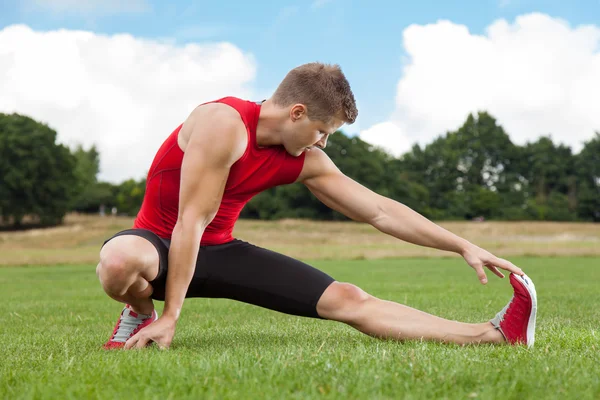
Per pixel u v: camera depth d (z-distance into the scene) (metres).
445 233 3.23
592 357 2.48
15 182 63.34
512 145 92.69
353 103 2.98
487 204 84.75
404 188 81.25
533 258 22.41
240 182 3.12
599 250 25.42
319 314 3.21
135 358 2.40
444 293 8.07
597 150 87.69
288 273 3.22
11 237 48.41
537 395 1.75
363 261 22.39
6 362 2.57
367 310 3.18
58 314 6.02
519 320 2.96
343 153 78.62
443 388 1.82
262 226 51.34
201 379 1.92
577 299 6.78
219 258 3.23
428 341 3.09
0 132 65.19
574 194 88.31
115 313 6.11
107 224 58.78
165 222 3.18
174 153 3.07
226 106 2.98
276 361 2.16
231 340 3.42
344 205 3.37
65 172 67.12
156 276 3.07
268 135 3.04
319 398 1.68
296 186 75.56
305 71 2.92
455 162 91.50
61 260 23.73
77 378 2.01
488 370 2.06
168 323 3.01
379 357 2.32
